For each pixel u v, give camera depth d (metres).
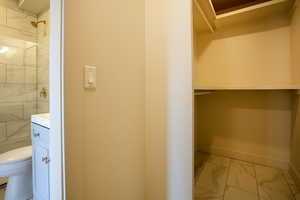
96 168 0.85
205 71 2.19
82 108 0.77
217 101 2.18
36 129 1.23
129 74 1.04
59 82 0.71
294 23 1.54
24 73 2.07
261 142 1.91
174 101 1.08
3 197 1.55
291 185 1.49
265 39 1.80
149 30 1.16
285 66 1.70
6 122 1.94
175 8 1.06
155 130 1.17
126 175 1.04
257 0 1.72
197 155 2.21
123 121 1.01
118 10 0.95
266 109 1.88
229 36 2.02
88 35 0.79
